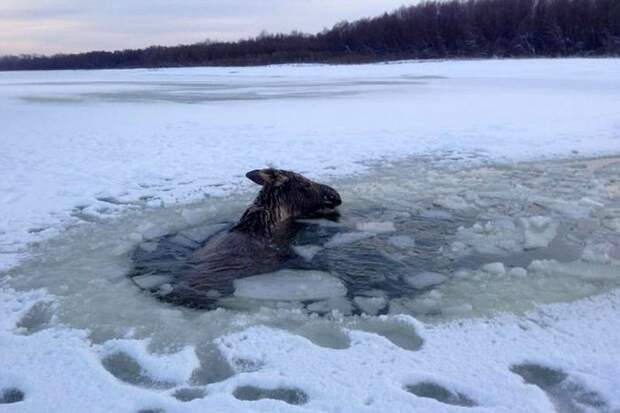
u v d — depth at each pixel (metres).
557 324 4.53
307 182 7.63
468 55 76.94
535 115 16.61
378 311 4.93
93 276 5.71
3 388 3.85
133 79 51.97
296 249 6.42
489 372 3.86
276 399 3.69
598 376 3.79
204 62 97.75
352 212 7.73
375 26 94.56
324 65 74.06
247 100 24.45
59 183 9.59
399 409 3.48
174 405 3.56
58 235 6.96
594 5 73.56
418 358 4.07
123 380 3.96
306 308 5.00
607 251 6.10
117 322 4.74
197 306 5.05
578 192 8.42
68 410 3.54
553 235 6.64
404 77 40.97
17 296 5.25
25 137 14.77
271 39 106.88
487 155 11.31
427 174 9.80
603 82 29.00
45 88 37.91
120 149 12.78
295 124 16.16
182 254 6.32
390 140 13.12
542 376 3.89
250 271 5.84
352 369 3.94
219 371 4.05
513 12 80.00
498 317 4.68
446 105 19.95
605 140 12.46
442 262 5.98
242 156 11.66
